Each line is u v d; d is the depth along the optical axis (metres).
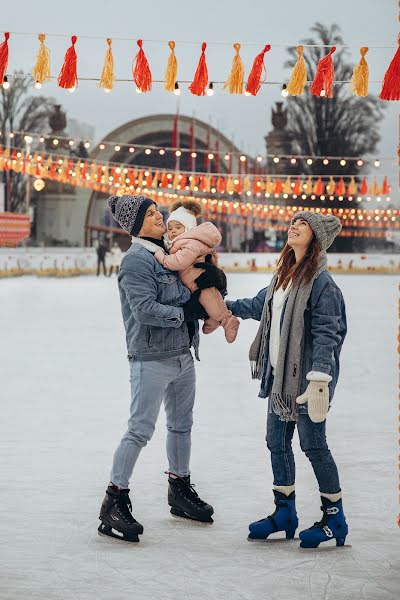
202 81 8.28
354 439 7.83
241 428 8.33
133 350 5.48
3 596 4.30
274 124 66.06
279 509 5.27
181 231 5.85
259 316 5.66
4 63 8.25
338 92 64.62
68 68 8.25
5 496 6.04
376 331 17.77
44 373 11.73
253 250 64.94
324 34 65.44
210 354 14.16
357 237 64.88
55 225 64.75
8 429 8.16
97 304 25.31
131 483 6.43
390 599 4.31
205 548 5.08
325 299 5.10
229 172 60.31
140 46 8.27
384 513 5.71
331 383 5.19
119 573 4.65
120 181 32.41
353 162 64.69
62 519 5.57
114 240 66.38
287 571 4.70
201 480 6.48
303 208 51.91
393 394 10.28
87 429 8.20
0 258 47.28
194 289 5.50
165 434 8.04
